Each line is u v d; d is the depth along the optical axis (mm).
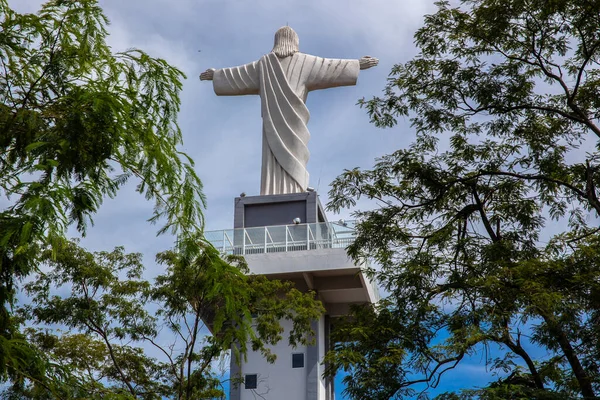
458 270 21656
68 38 12711
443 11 22938
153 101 12914
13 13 12523
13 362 11164
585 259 19812
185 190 12711
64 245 10555
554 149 23359
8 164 11742
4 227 10305
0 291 11484
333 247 41812
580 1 21062
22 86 12406
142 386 31750
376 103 23703
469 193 23312
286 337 41906
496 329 18797
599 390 18672
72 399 12336
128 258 31469
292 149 46406
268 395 40906
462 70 22953
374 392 20016
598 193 22688
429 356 20016
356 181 23656
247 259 42000
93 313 30547
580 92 23062
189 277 29469
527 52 22641
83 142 11445
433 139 23656
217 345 29859
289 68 47969
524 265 19578
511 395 17109
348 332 21219
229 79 48625
